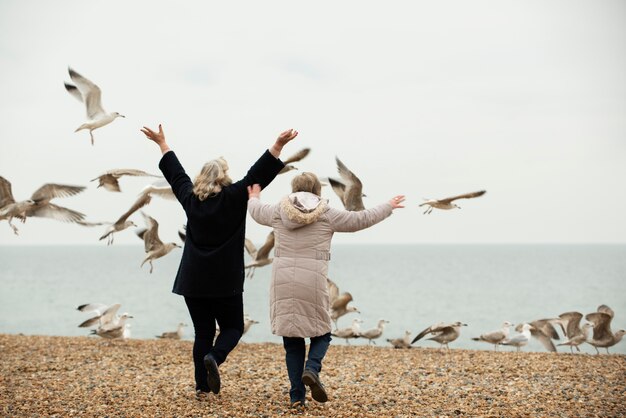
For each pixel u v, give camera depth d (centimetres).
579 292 6322
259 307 4475
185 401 722
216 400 722
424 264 15562
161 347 1235
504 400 744
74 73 1008
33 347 1198
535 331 1367
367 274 10294
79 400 739
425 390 801
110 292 6216
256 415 659
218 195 660
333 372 930
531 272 10938
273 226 655
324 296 641
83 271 11681
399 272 11019
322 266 641
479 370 946
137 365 1005
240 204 662
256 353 1152
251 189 666
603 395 773
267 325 3186
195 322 693
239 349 1208
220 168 671
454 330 1300
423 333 1270
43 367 977
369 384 843
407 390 800
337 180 1038
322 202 640
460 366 988
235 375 909
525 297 5672
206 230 654
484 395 771
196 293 651
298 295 633
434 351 1202
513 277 9306
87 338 1353
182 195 676
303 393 678
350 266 14225
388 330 3200
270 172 671
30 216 966
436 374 919
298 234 641
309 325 634
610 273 10469
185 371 948
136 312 4203
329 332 657
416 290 6538
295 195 640
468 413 682
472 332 3128
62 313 4206
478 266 14025
